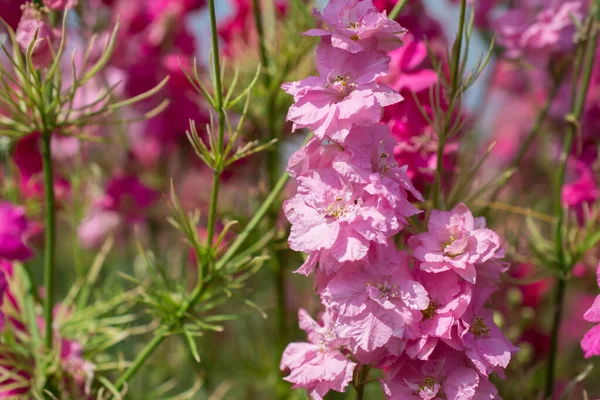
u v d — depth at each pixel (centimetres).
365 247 51
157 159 82
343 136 52
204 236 72
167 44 78
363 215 51
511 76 92
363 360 53
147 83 75
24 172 70
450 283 53
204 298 61
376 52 53
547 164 78
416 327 52
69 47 75
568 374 79
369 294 51
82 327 68
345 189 52
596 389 79
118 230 85
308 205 52
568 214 69
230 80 73
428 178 60
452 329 53
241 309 81
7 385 63
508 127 97
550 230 80
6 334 64
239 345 83
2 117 62
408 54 60
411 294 52
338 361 53
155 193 77
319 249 52
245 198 75
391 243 53
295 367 54
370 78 52
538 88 86
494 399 53
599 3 65
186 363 80
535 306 74
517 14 70
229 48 75
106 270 90
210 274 60
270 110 71
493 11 75
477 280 54
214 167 58
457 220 53
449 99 57
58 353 63
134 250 85
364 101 52
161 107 62
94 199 77
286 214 52
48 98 62
